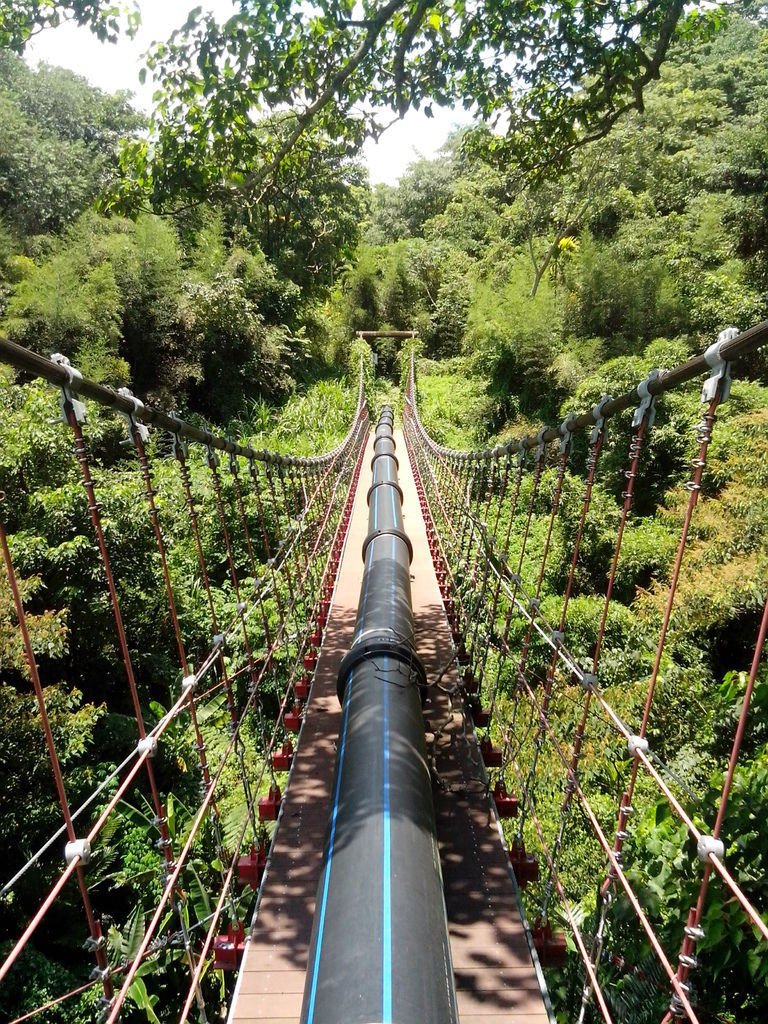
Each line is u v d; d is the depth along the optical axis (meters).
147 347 17.69
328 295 28.16
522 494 13.09
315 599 5.89
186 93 4.63
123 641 1.81
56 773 1.45
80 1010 5.29
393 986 1.77
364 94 5.07
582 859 5.86
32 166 17.81
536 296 19.55
